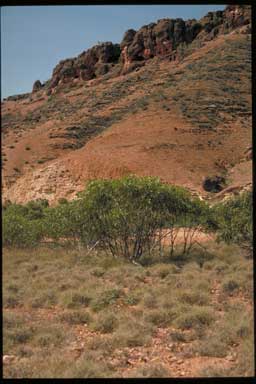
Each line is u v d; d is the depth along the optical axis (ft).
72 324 26.96
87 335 24.73
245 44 259.39
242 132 178.50
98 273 43.21
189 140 169.07
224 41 271.90
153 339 23.70
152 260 52.21
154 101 211.41
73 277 40.70
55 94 350.23
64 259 53.78
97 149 168.86
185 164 152.25
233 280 35.22
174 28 312.71
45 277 41.24
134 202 53.72
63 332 24.26
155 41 316.40
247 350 19.97
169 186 55.57
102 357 20.62
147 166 149.79
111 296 31.94
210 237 70.49
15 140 227.81
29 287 36.40
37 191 151.94
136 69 310.04
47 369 18.63
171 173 146.10
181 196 55.67
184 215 56.59
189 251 58.18
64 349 21.90
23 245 62.85
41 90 412.77
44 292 33.71
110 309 28.96
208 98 202.08
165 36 311.68
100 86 305.53
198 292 32.01
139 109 207.72
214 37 300.61
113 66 346.95
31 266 48.83
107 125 213.66
